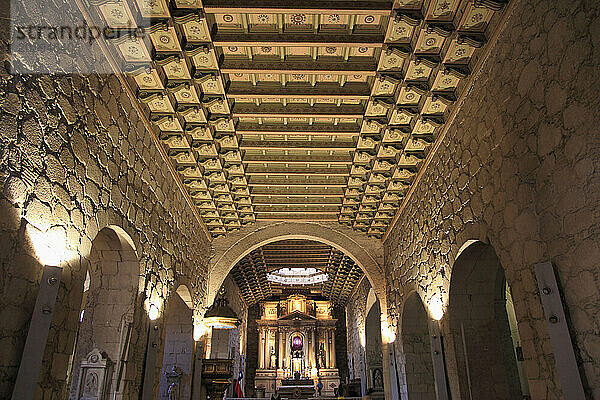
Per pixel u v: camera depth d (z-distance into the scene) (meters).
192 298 11.00
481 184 6.33
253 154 9.71
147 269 7.50
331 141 9.23
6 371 3.88
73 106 5.08
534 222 4.92
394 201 11.16
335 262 19.34
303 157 9.80
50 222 4.58
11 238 3.96
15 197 4.02
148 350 7.38
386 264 12.95
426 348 10.89
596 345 3.94
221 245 13.13
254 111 7.98
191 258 10.85
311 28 6.27
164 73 6.82
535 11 4.84
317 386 23.30
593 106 3.90
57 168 4.72
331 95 7.51
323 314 27.48
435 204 8.45
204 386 11.88
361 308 20.23
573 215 4.23
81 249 5.22
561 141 4.40
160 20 5.75
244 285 21.56
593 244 3.95
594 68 3.88
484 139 6.21
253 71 6.89
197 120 8.02
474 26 5.86
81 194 5.25
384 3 5.74
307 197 12.13
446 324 7.84
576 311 4.21
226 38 6.27
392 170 9.67
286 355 25.98
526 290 5.10
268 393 24.94
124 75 6.43
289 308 27.16
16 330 4.03
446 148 7.82
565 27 4.29
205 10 5.68
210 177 10.02
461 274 7.58
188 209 10.65
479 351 7.43
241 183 10.66
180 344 10.94
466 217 6.90
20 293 4.08
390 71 6.94
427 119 7.68
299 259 19.77
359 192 11.03
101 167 5.80
